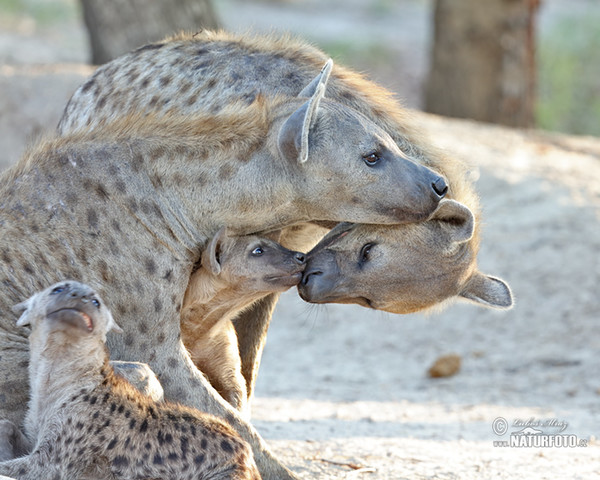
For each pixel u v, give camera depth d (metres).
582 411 14.18
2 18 39.03
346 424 12.55
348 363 17.75
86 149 9.10
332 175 8.78
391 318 19.47
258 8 50.44
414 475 9.66
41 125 20.28
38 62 31.44
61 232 8.88
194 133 9.11
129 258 8.91
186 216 9.05
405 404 14.67
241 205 9.02
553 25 47.41
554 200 21.61
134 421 7.80
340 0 55.19
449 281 9.38
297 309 20.06
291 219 9.22
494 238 20.53
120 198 8.96
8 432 8.18
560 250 20.12
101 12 22.55
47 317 7.84
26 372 8.62
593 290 19.05
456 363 16.81
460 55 28.98
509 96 29.00
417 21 54.53
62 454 7.77
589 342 17.61
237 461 7.83
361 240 9.27
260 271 9.21
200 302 9.32
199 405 8.88
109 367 8.06
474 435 12.27
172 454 7.72
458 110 29.28
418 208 8.75
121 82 10.66
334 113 8.92
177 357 8.95
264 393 15.32
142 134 9.15
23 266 8.82
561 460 10.66
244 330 10.44
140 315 8.91
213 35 11.01
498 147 23.89
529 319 18.59
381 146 8.85
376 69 42.69
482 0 28.56
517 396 15.36
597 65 41.06
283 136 8.67
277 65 10.15
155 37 22.50
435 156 9.66
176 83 10.24
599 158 24.50
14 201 9.03
